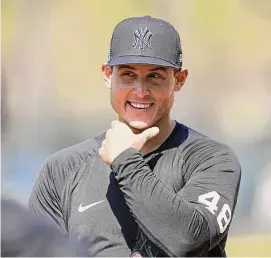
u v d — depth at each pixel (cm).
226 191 831
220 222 798
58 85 4256
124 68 851
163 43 847
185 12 4634
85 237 834
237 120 3950
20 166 2734
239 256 2145
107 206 842
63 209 870
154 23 857
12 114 3638
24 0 4034
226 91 4331
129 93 853
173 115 4119
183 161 859
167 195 770
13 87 3838
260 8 4606
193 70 4469
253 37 4634
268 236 2433
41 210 879
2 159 2688
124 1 4625
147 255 805
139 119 854
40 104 3988
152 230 767
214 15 4650
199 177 838
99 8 4572
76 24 4444
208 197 814
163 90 854
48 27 4241
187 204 778
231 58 4575
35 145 3428
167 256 787
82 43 4459
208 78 4447
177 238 766
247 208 2623
